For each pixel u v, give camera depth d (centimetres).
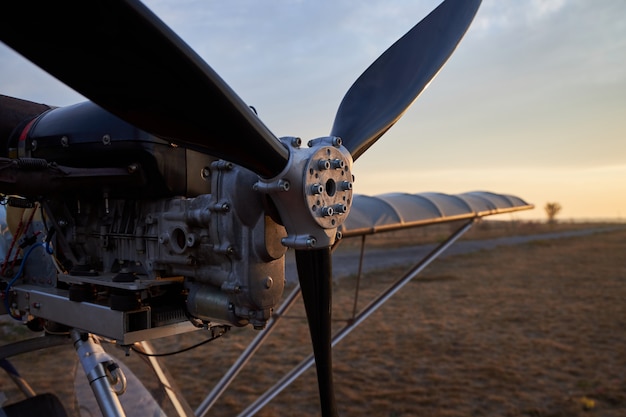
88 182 172
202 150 141
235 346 909
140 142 174
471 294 1473
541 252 2794
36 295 204
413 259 2503
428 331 1032
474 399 665
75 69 105
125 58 106
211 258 162
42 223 227
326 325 165
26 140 207
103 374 184
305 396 675
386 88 210
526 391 695
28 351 223
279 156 139
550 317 1155
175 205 175
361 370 780
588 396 679
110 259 202
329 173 150
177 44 109
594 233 4616
